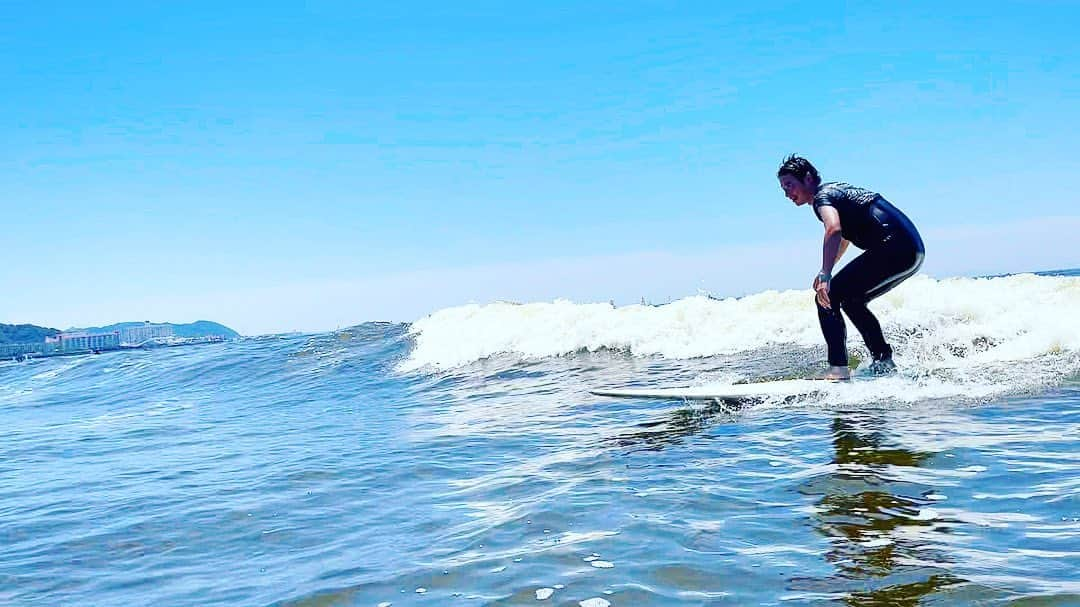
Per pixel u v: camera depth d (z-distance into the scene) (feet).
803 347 26.68
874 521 9.73
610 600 8.04
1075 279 26.23
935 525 9.37
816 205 19.70
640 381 25.27
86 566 11.38
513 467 15.34
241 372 50.16
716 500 11.35
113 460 22.07
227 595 9.48
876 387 19.11
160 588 10.05
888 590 7.55
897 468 12.13
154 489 16.81
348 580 9.53
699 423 17.88
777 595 7.75
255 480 16.58
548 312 39.50
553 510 11.68
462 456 17.04
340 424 24.86
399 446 19.13
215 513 13.88
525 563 9.45
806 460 13.26
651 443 16.15
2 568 11.54
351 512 13.08
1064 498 9.93
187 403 39.19
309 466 17.52
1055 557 8.02
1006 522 9.26
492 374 32.71
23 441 28.84
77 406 45.06
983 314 24.32
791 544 9.20
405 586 9.11
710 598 7.84
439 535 11.13
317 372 43.88
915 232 19.29
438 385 32.35
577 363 31.83
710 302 34.19
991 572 7.73
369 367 41.88
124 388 53.01
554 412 21.93
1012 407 16.02
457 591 8.75
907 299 26.89
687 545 9.51
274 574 10.14
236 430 26.45
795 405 18.76
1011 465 11.71
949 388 18.35
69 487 18.15
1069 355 20.59
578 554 9.57
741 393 19.71
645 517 10.83
